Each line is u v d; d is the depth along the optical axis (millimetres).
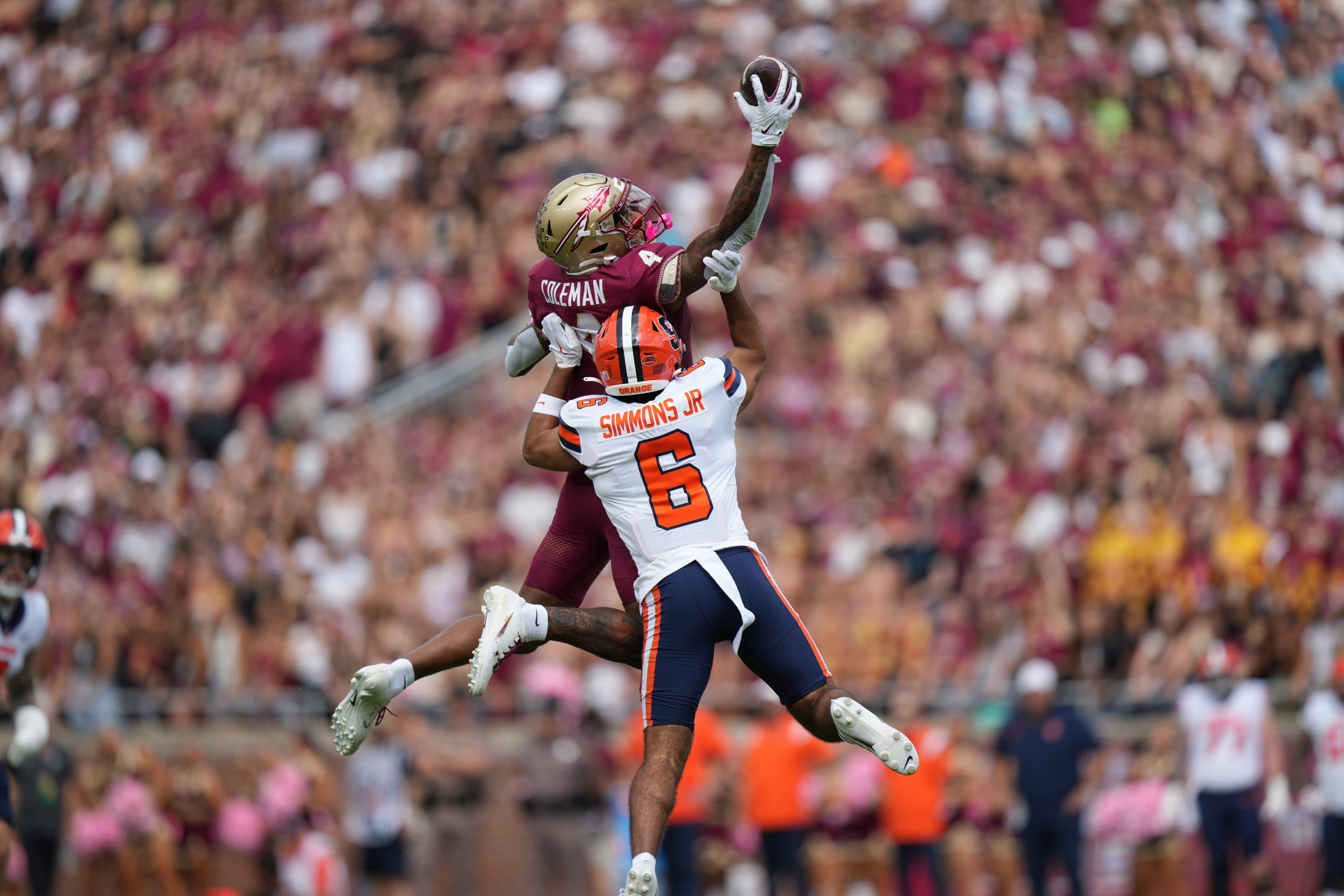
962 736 39188
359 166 66625
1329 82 73125
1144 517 46000
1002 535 48031
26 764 34062
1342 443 51125
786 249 61938
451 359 58156
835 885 37531
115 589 45281
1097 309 59094
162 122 71500
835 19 72938
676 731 15484
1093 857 37938
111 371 57281
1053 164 67312
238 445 53375
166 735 39094
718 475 15859
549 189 63688
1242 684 36500
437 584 46375
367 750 37875
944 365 56969
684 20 73188
